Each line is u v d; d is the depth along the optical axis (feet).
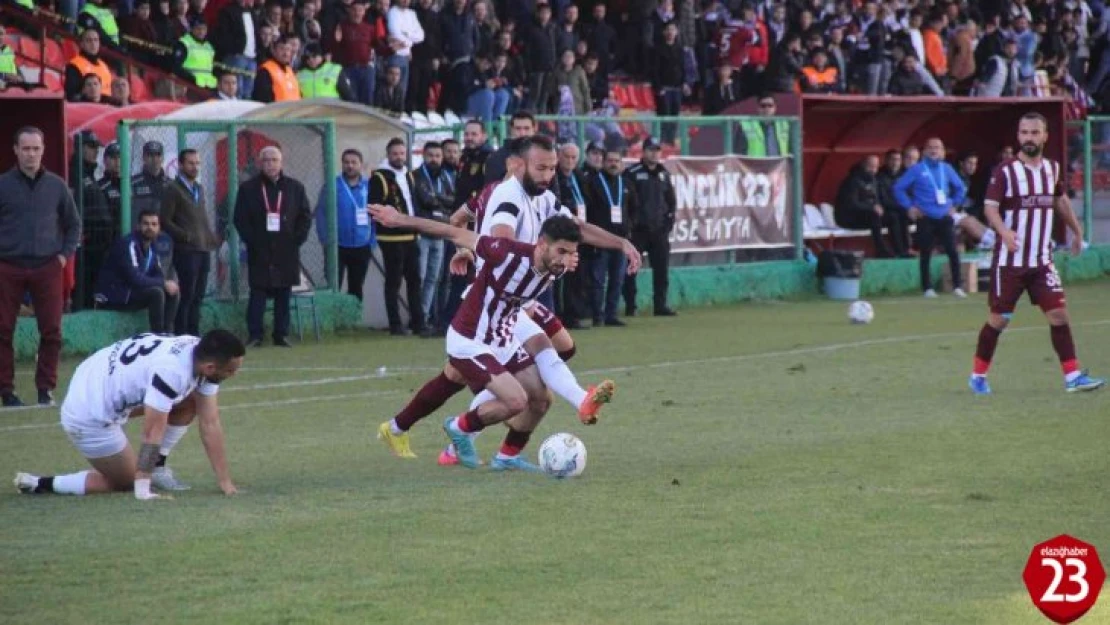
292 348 109.60
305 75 141.08
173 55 138.92
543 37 157.48
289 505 52.47
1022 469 57.36
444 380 60.08
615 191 122.21
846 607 38.78
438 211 116.26
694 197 143.13
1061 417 70.95
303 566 43.47
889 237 162.20
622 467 59.36
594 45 166.30
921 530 47.26
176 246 106.73
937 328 118.21
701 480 56.18
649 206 128.16
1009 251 79.00
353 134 130.11
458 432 59.52
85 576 42.47
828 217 164.66
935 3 194.80
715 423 70.85
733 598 39.70
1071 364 80.07
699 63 175.22
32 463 63.10
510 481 56.90
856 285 150.20
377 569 43.01
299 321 115.14
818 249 160.86
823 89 174.29
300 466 61.16
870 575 41.91
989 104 169.37
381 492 54.90
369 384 88.53
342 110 123.03
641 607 38.91
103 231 108.37
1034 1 213.66
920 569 42.50
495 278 57.11
